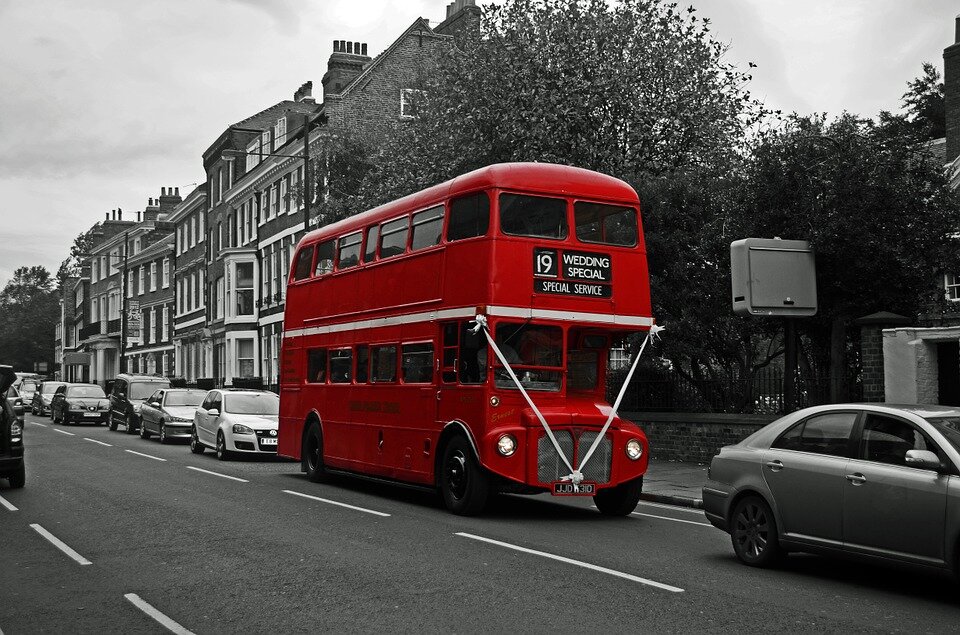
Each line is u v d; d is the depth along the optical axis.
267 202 49.12
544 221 13.21
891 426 8.27
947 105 25.33
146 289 75.00
